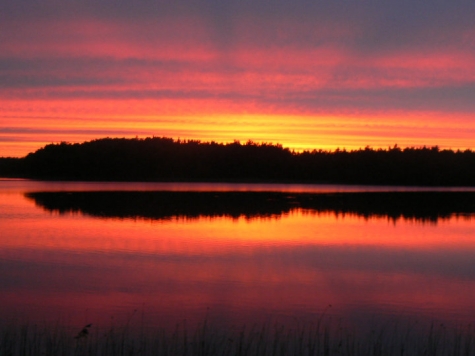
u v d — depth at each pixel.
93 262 19.98
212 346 11.39
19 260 20.27
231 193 57.22
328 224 32.03
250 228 29.70
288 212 38.44
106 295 15.50
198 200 47.34
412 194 58.56
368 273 18.69
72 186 68.44
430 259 21.36
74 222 31.47
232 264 19.91
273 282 17.22
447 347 11.52
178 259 20.69
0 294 15.52
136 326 12.80
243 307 14.49
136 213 36.59
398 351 11.34
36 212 36.75
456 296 15.76
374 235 27.70
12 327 12.59
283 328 12.77
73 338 11.62
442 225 32.03
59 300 14.95
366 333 12.50
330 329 12.76
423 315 13.96
